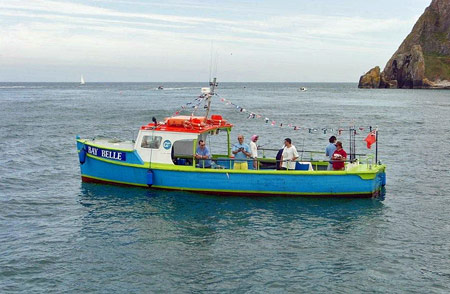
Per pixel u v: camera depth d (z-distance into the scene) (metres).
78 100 98.94
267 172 18.41
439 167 25.91
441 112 69.38
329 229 15.33
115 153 19.77
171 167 19.05
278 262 12.70
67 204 17.91
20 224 15.63
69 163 26.25
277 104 90.62
